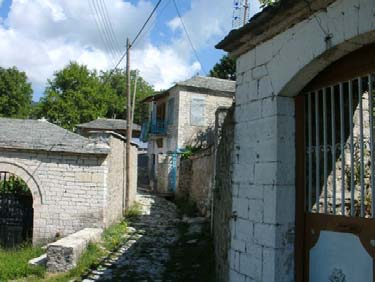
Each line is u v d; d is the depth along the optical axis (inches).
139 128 1277.1
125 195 687.1
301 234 189.6
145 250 430.3
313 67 177.2
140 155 1337.4
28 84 1615.4
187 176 810.8
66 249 354.3
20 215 528.1
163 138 1053.2
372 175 160.2
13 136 526.9
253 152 211.0
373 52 157.8
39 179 513.3
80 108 1612.9
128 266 366.0
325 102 186.5
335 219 172.7
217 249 299.3
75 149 509.0
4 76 1555.1
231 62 1204.5
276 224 188.5
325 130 186.5
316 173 189.3
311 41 171.9
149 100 1133.1
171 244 460.4
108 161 521.7
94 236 438.9
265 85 204.1
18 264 371.2
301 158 194.2
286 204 191.0
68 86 1659.7
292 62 184.1
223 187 274.4
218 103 990.4
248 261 209.5
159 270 353.4
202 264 347.9
